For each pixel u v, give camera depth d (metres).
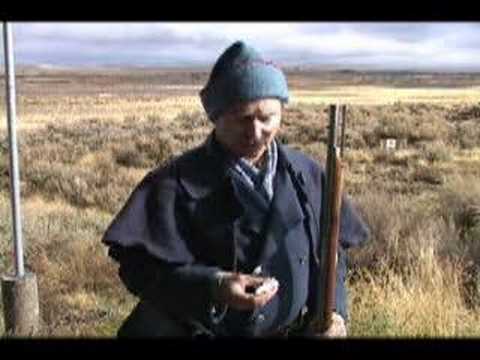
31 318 7.31
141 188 2.39
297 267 2.38
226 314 2.34
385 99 58.47
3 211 16.03
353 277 9.23
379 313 6.60
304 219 2.42
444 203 15.23
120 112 59.22
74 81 91.44
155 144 36.81
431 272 8.64
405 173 27.75
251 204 2.36
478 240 11.46
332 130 2.28
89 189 23.83
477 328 6.64
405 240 11.32
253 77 2.31
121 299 9.33
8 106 7.48
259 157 2.42
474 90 70.31
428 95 65.00
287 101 2.44
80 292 9.48
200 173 2.38
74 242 12.34
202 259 2.37
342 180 2.29
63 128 48.97
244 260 2.36
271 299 2.35
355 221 2.53
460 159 32.72
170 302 2.32
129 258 2.35
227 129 2.37
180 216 2.36
